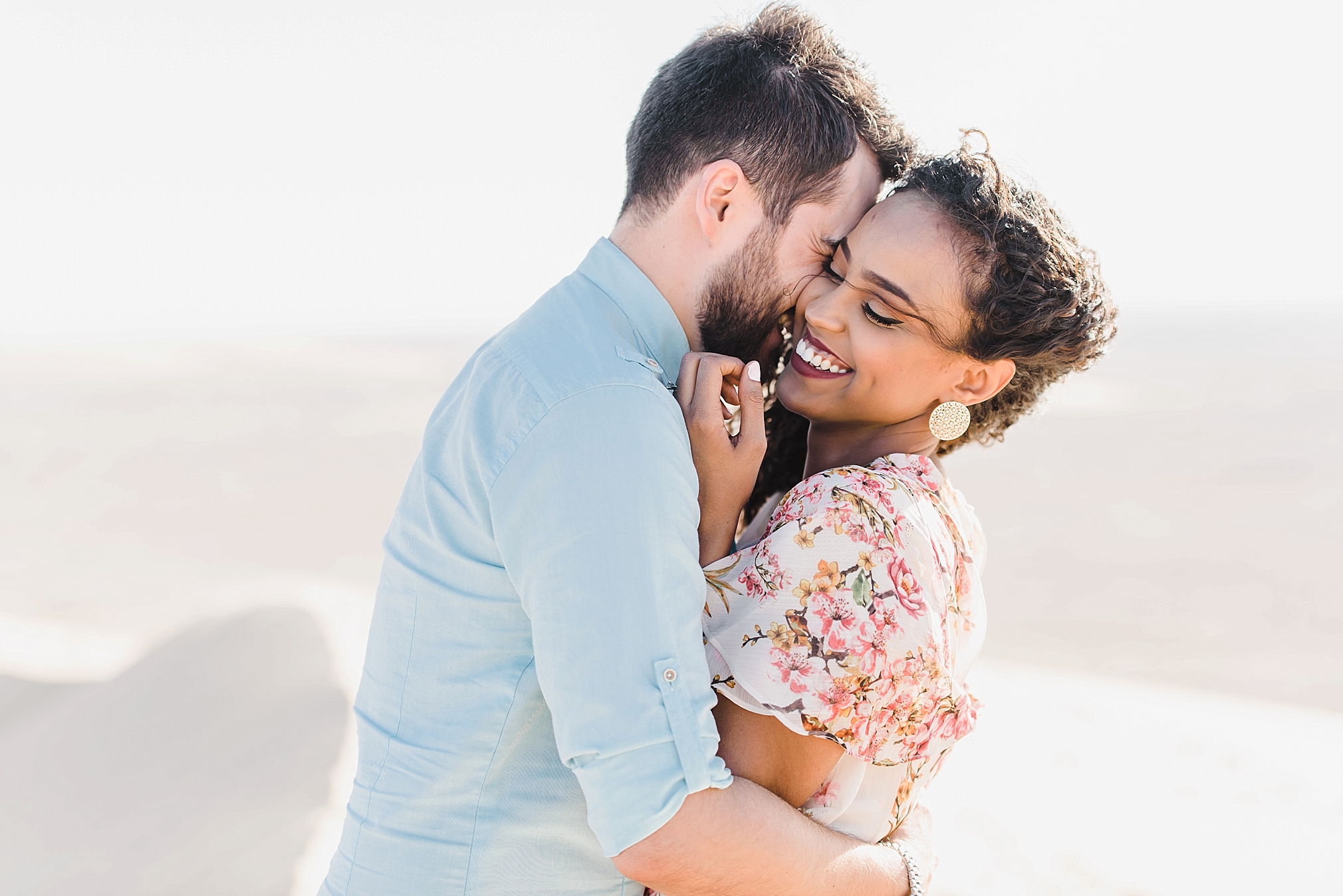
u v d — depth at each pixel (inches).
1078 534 630.5
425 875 54.1
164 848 155.2
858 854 55.9
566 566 47.0
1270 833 185.9
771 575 53.9
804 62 62.3
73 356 2217.0
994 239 59.4
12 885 148.0
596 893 55.7
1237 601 475.8
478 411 52.6
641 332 59.4
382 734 57.2
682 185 60.4
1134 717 253.8
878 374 63.6
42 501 761.0
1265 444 957.2
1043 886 167.2
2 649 267.0
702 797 46.9
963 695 58.1
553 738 54.4
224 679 210.1
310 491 786.8
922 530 56.8
